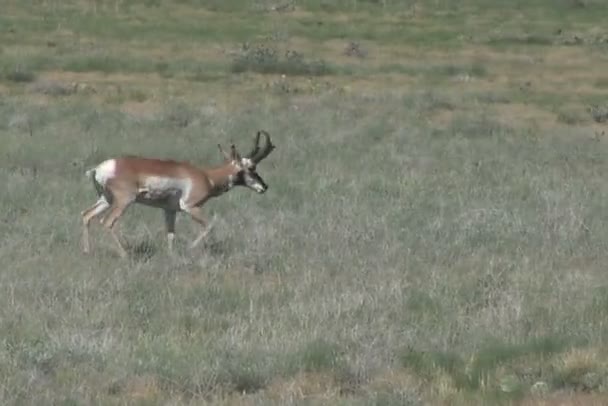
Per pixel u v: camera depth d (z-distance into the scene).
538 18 176.88
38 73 128.38
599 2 189.38
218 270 54.25
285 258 56.19
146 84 124.62
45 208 66.12
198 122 102.62
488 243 60.50
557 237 61.56
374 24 167.50
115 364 40.06
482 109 115.75
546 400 38.47
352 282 51.78
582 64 144.62
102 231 60.88
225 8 174.62
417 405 37.28
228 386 38.94
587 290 50.72
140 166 57.31
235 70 133.50
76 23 157.88
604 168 87.50
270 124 102.19
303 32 159.38
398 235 61.25
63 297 48.44
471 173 82.38
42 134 93.88
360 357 41.28
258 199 71.50
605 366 40.59
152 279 51.88
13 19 157.88
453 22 171.12
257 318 45.97
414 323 45.72
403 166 84.75
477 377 39.84
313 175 79.75
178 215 66.06
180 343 42.56
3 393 37.06
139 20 162.88
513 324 45.53
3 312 45.62
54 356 40.28
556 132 105.31
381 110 111.69
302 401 37.50
